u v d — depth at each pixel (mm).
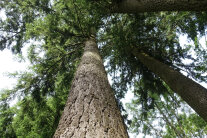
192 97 3883
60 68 6234
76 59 6805
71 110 1651
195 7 2602
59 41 5750
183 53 6203
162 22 6855
